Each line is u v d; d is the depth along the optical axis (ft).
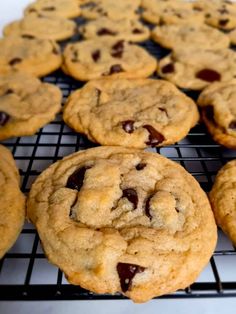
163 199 0.49
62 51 0.99
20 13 1.25
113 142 0.65
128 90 0.76
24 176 0.62
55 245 0.46
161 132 0.66
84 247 0.45
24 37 0.99
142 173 0.55
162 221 0.48
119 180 0.53
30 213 0.51
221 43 0.98
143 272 0.44
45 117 0.71
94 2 1.25
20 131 0.68
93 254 0.45
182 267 0.45
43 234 0.48
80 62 0.87
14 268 0.52
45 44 0.93
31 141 0.72
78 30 1.07
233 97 0.72
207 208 0.52
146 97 0.73
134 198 0.50
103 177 0.53
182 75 0.84
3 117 0.68
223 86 0.77
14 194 0.53
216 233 0.49
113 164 0.56
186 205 0.51
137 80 0.80
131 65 0.86
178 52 0.91
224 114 0.68
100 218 0.49
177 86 0.83
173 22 1.12
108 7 1.19
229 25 1.12
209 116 0.71
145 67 0.86
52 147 0.71
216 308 0.49
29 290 0.43
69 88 0.86
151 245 0.45
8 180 0.55
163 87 0.76
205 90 0.77
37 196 0.53
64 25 1.07
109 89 0.76
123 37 1.01
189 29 1.04
